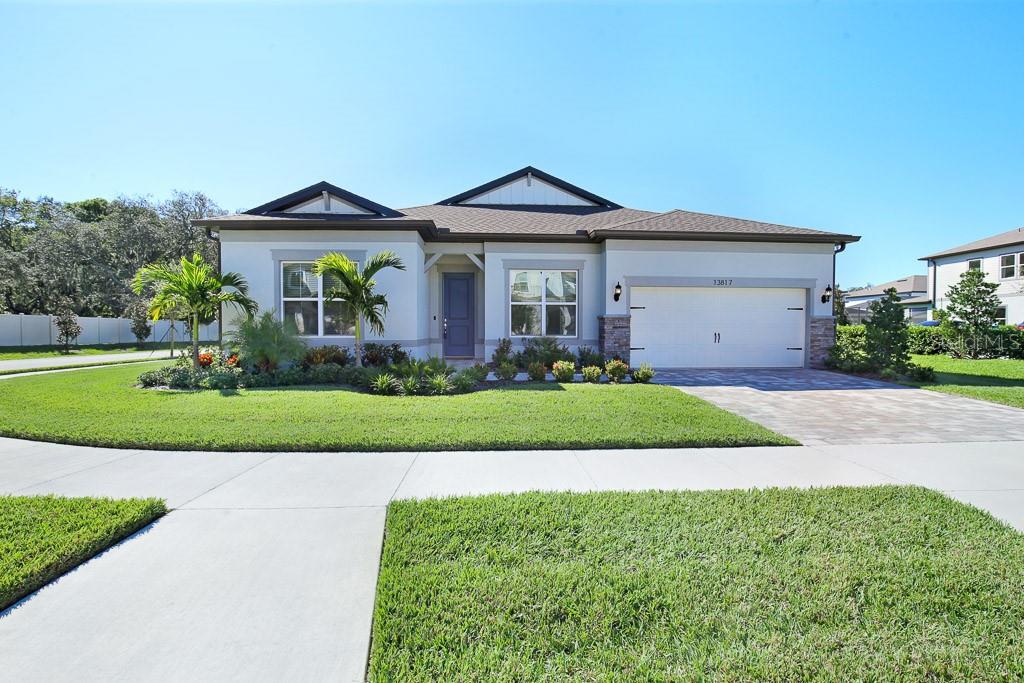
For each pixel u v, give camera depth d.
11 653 2.22
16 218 35.28
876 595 2.66
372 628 2.43
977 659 2.14
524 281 14.16
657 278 13.94
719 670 2.11
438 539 3.35
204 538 3.42
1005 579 2.82
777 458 5.50
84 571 2.96
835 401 9.15
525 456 5.55
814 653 2.20
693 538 3.38
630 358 14.05
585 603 2.59
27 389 9.59
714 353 14.34
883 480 4.73
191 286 10.66
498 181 17.83
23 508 3.76
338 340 12.65
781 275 14.27
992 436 6.52
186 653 2.23
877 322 13.21
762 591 2.70
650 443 5.93
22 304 31.62
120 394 8.97
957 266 28.64
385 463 5.27
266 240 12.55
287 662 2.18
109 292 33.44
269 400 8.35
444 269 15.16
